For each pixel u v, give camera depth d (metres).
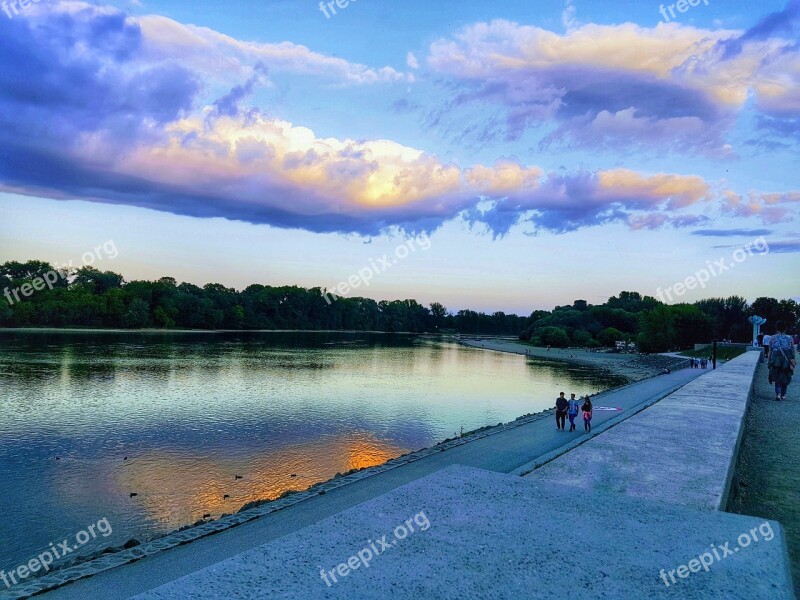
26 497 19.62
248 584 2.37
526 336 193.00
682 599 2.29
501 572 2.50
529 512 3.29
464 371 79.06
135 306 136.12
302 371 66.06
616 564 2.62
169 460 25.03
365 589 2.32
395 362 89.88
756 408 14.55
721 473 5.86
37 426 31.08
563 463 6.29
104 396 41.56
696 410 10.37
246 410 38.06
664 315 106.31
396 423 35.09
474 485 3.80
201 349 93.88
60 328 121.75
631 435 7.91
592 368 88.25
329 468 24.33
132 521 17.58
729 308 111.81
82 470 23.11
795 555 5.17
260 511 11.62
